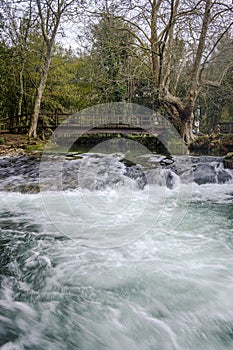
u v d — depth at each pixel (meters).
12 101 19.20
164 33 11.79
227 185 8.34
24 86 18.42
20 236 4.61
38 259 3.88
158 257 3.88
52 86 19.52
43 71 13.10
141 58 12.88
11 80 18.06
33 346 2.41
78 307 2.93
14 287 3.28
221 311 2.84
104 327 2.65
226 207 6.24
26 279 3.44
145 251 4.04
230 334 2.57
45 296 3.12
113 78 14.74
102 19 13.14
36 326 2.66
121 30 12.82
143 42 13.89
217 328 2.63
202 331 2.60
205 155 10.88
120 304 2.96
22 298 3.08
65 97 19.92
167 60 12.32
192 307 2.90
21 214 5.54
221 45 13.90
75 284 3.31
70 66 21.09
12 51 16.00
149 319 2.75
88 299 3.05
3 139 11.74
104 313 2.84
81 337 2.52
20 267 3.70
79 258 3.88
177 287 3.22
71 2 12.49
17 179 7.44
